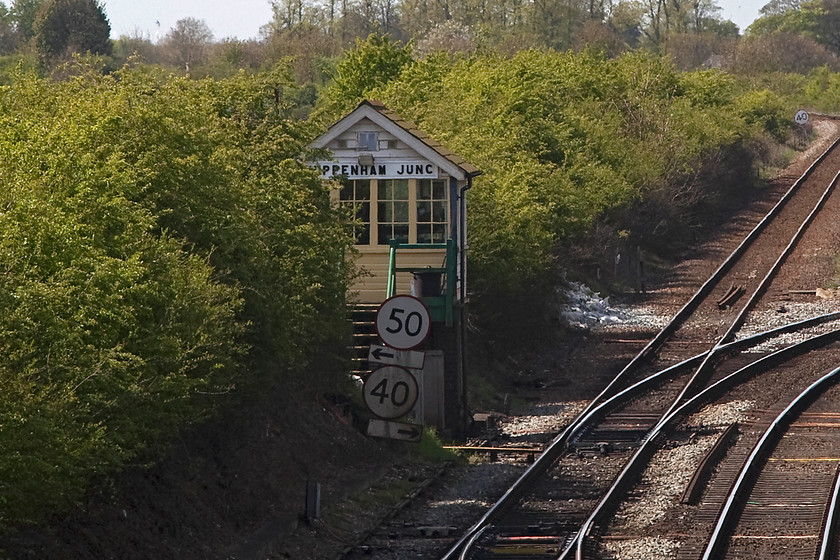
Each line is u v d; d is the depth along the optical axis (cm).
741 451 7056
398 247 8644
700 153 19138
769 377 9300
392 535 5534
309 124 7438
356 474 6488
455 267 8469
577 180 14088
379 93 14725
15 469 3559
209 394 4866
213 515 5156
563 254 12538
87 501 4403
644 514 5828
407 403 6288
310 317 6109
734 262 15138
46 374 3828
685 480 6450
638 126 18838
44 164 4688
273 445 6175
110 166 4684
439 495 6481
